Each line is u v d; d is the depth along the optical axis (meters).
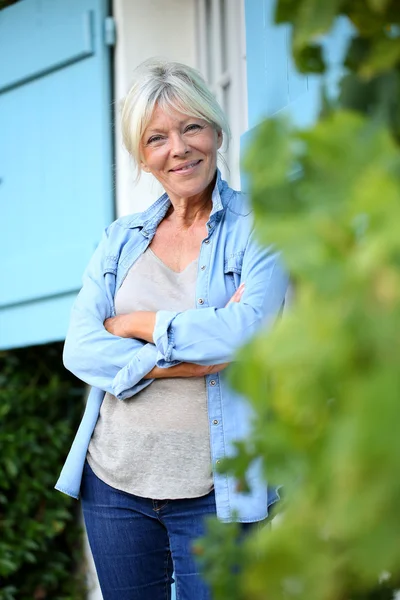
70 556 4.92
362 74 1.00
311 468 0.78
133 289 2.56
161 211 2.65
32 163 4.42
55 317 4.27
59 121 4.34
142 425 2.39
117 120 4.22
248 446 1.04
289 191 0.86
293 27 1.03
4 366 4.95
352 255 0.75
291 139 0.86
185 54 4.43
